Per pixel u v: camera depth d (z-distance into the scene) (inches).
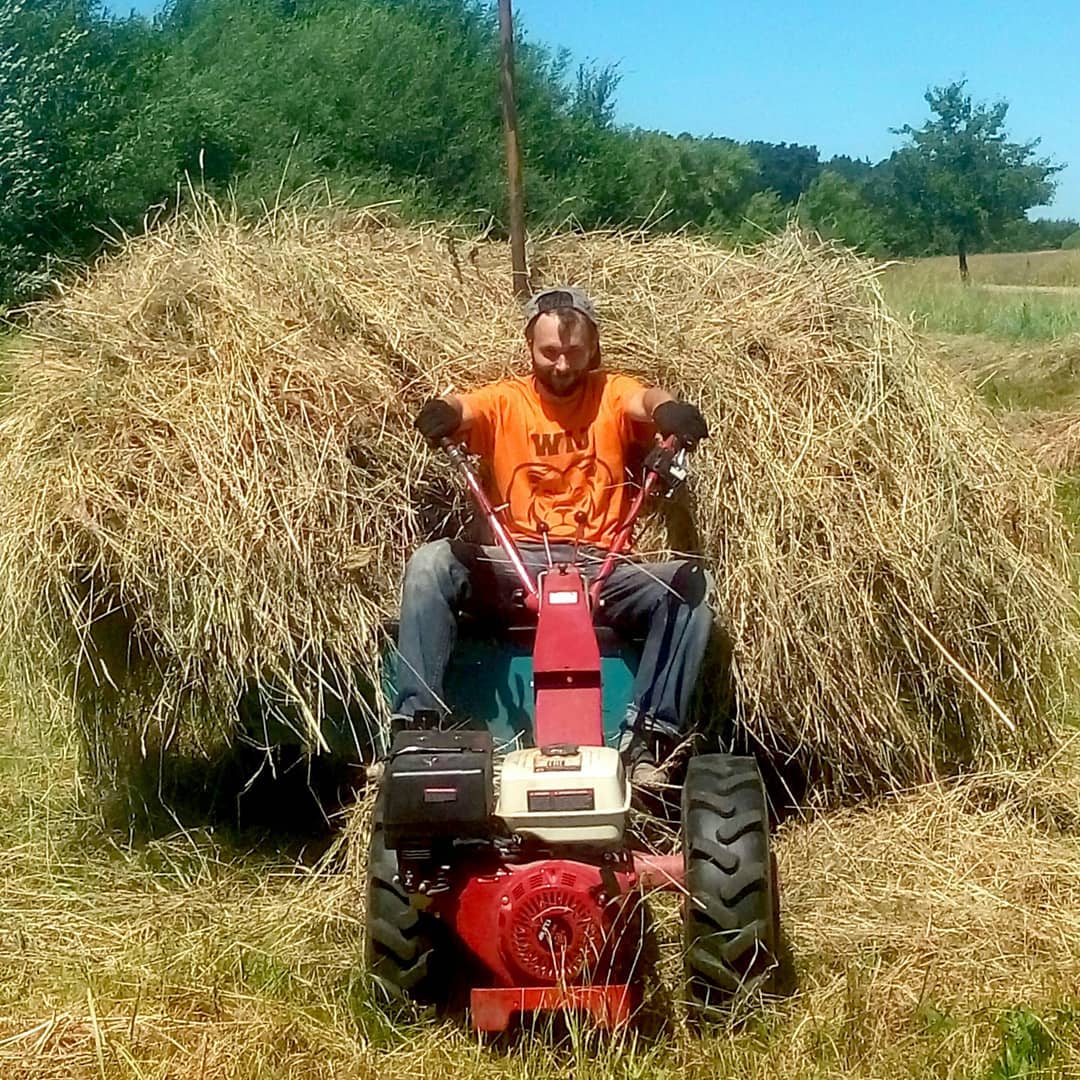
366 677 170.2
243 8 893.2
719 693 178.1
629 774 152.4
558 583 149.9
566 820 132.2
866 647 181.0
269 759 177.3
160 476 166.7
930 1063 133.2
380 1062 136.6
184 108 725.9
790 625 175.9
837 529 178.9
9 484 170.1
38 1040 140.3
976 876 170.4
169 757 194.7
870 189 1269.7
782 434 181.3
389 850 141.3
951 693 188.4
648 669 155.9
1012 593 189.8
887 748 185.0
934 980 147.2
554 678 146.0
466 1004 145.9
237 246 193.6
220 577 162.9
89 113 684.1
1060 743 197.0
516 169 202.2
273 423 169.8
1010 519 196.7
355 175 754.2
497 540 166.4
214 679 170.2
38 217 644.1
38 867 181.6
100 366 176.4
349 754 177.8
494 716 157.5
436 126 842.2
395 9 916.0
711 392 182.4
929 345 207.3
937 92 1222.9
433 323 188.1
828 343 189.9
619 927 136.7
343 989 148.9
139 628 171.6
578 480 167.5
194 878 176.9
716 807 140.5
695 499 178.4
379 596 169.9
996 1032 136.7
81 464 167.0
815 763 188.5
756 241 228.4
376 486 171.8
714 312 194.4
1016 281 1316.4
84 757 193.2
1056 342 581.0
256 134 755.4
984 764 190.9
